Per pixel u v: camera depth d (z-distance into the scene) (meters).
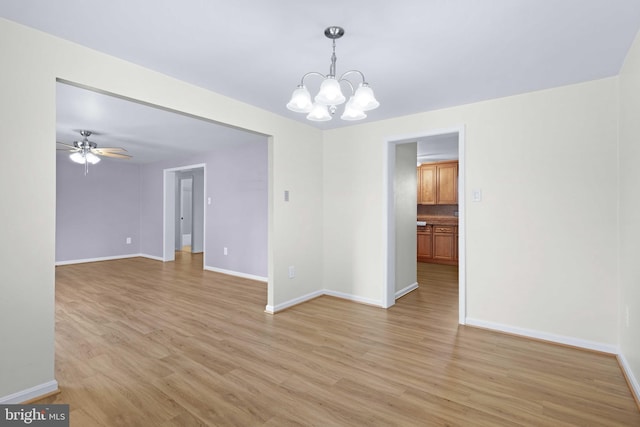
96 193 7.04
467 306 3.28
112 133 4.66
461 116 3.29
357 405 1.95
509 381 2.22
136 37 2.02
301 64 2.38
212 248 6.14
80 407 1.90
